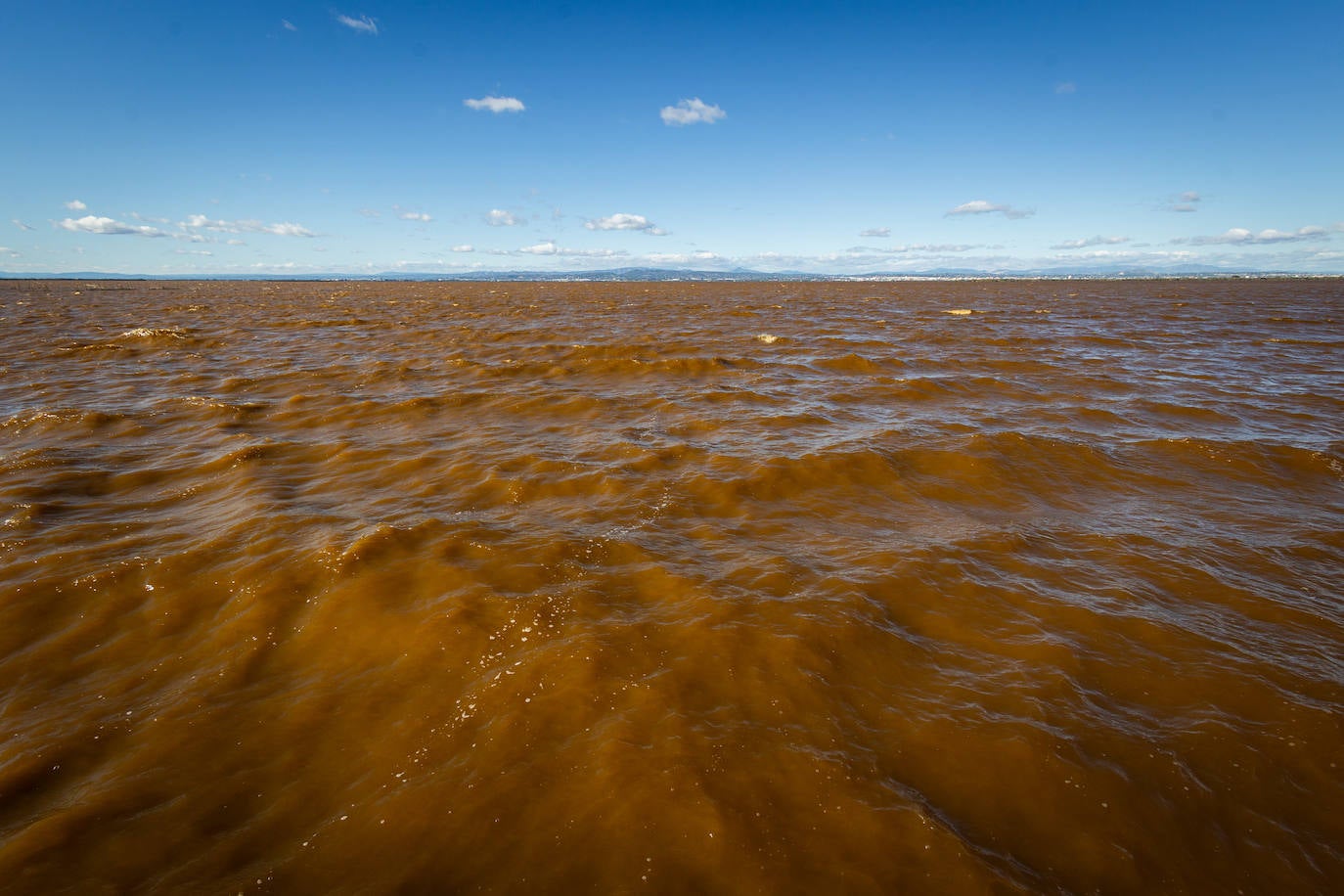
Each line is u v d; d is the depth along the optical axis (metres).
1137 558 5.37
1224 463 7.96
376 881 2.46
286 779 2.92
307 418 9.71
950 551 5.40
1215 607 4.59
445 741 3.13
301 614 4.20
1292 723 3.38
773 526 5.92
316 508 6.00
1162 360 15.93
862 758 3.04
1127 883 2.52
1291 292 54.12
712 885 2.45
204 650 3.87
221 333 20.88
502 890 2.43
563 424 9.59
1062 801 2.86
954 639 4.11
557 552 5.09
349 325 24.25
